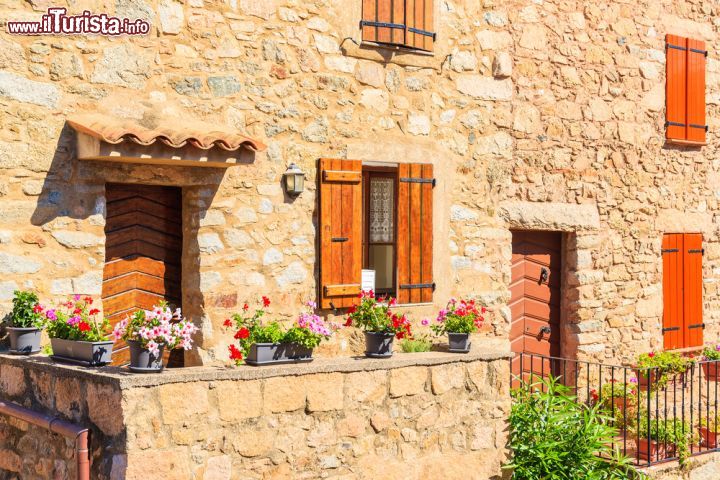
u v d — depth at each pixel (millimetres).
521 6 8914
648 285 9883
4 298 6082
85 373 5090
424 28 8180
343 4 7715
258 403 5367
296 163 7461
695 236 10359
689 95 10227
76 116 6367
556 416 6992
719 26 10617
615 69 9625
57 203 6305
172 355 7219
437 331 6934
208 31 7016
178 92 6875
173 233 7145
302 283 7484
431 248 8242
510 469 6680
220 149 6457
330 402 5699
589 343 9336
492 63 8719
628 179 9727
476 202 8641
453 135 8461
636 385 9109
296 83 7469
